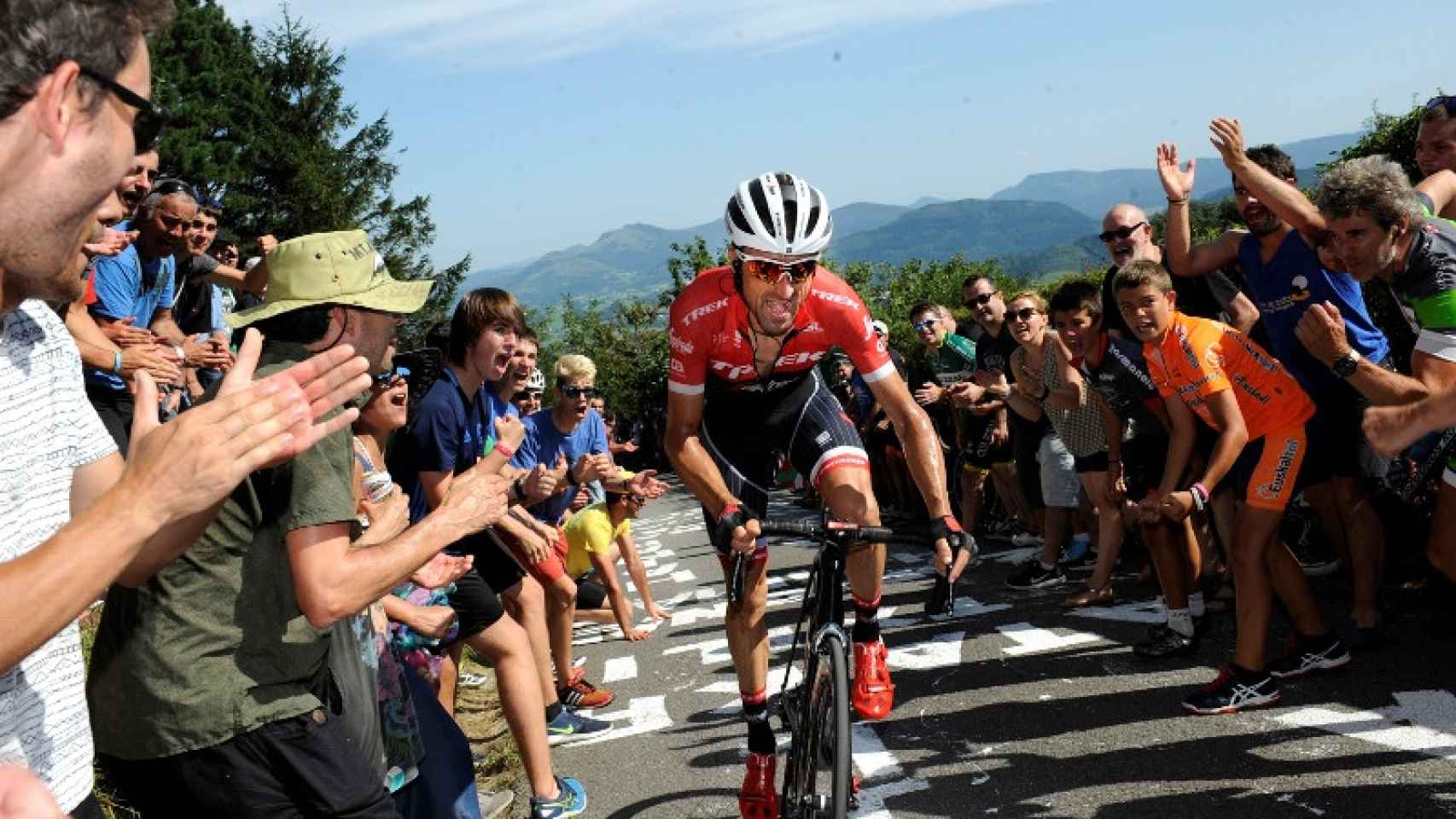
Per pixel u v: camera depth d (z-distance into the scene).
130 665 2.22
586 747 4.97
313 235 2.52
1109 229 5.97
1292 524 6.00
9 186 1.30
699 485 3.58
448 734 3.30
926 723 4.51
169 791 2.26
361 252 2.54
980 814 3.55
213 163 43.16
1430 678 4.10
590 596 7.52
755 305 3.50
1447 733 3.60
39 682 1.65
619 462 23.39
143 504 1.31
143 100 1.38
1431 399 2.34
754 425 3.88
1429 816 3.08
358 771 2.37
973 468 8.58
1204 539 5.86
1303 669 4.36
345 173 51.25
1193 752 3.79
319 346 2.50
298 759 2.29
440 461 4.24
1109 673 4.80
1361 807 3.20
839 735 2.88
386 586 2.27
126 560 1.30
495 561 4.42
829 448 3.76
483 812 3.96
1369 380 3.66
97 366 4.53
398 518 2.65
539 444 5.96
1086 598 6.04
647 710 5.45
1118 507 5.95
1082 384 5.92
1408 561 5.24
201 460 1.34
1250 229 4.90
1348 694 4.11
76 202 1.35
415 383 4.30
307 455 2.23
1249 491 4.15
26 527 1.59
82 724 1.75
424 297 2.53
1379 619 4.52
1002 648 5.43
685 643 6.85
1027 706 4.52
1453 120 4.52
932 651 5.59
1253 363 4.16
